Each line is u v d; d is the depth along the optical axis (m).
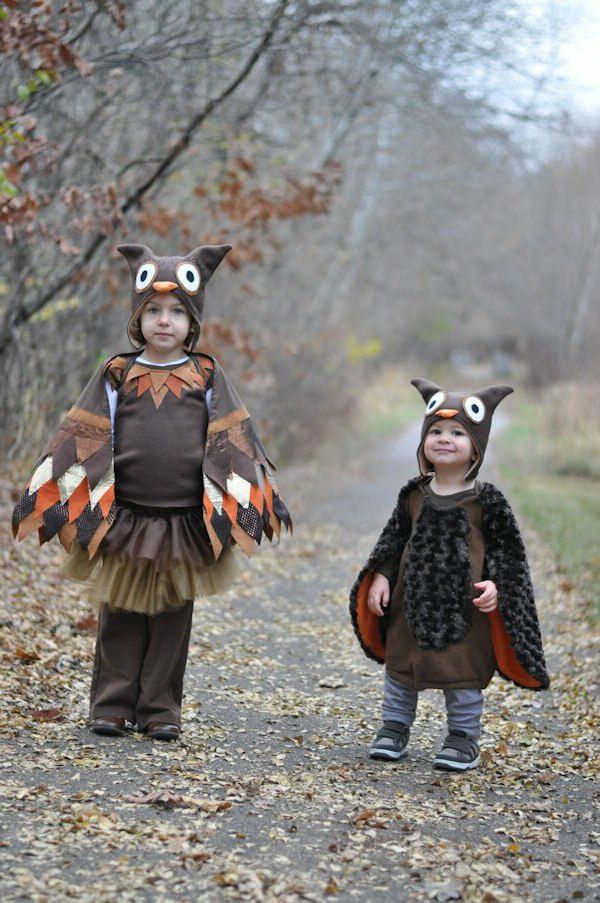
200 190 14.39
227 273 18.34
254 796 5.36
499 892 4.43
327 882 4.41
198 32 13.39
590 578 12.22
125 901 4.07
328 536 15.85
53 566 10.43
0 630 8.03
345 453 27.34
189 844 4.63
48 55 9.60
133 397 6.38
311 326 25.86
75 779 5.32
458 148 23.81
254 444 6.53
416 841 4.91
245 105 15.21
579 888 4.55
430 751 6.58
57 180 13.24
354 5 14.39
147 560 6.17
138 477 6.26
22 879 4.16
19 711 6.41
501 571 6.09
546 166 29.39
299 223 22.72
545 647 9.51
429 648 6.07
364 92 18.70
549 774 6.12
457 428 6.20
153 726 6.24
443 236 33.25
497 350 69.94
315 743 6.54
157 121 14.48
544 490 20.11
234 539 6.48
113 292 13.52
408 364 59.50
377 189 28.16
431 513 6.22
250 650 9.07
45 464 6.18
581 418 26.73
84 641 8.28
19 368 13.92
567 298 40.44
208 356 6.59
